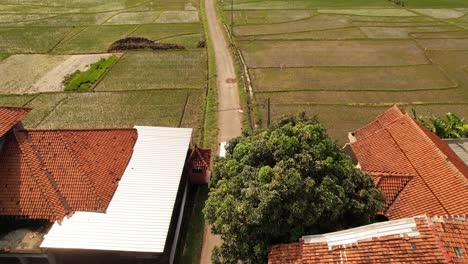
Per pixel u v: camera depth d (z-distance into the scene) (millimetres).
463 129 34406
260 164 21328
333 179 20156
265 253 19312
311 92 49062
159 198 26016
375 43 66312
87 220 24031
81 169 26453
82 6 91500
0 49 64188
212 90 49719
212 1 95062
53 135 27797
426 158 26125
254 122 42219
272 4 92125
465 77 53594
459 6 89688
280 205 18656
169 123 42438
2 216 24562
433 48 64062
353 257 16250
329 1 94500
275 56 60875
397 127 29625
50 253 23250
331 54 61594
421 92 49312
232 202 20078
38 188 25266
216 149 37750
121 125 41938
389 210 24547
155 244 22844
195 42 67750
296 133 22156
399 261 15141
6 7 89125
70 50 64188
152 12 87062
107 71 55312
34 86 51344
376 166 27812
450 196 23250
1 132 26016
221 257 21406
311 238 18250
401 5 90562
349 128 41281
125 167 28547
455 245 14891
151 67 56969
